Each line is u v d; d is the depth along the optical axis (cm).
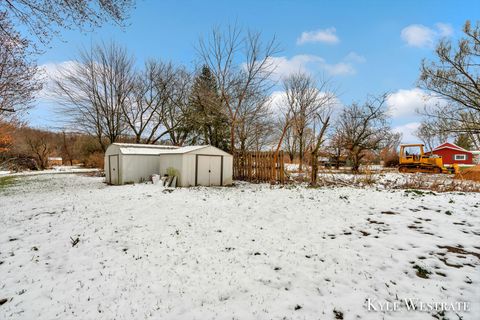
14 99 1261
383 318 273
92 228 589
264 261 418
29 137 3469
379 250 426
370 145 1895
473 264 368
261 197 881
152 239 522
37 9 664
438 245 433
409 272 359
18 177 2025
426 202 700
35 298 332
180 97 2409
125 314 297
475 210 610
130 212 715
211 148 1272
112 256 452
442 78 1492
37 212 741
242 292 335
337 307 296
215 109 1795
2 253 470
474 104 1450
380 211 638
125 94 2291
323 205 725
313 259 416
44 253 468
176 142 2570
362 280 347
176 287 351
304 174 1517
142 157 1430
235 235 535
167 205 787
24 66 1123
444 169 1773
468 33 1429
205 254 450
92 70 2173
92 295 337
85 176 2020
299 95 2300
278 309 297
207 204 796
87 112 2233
